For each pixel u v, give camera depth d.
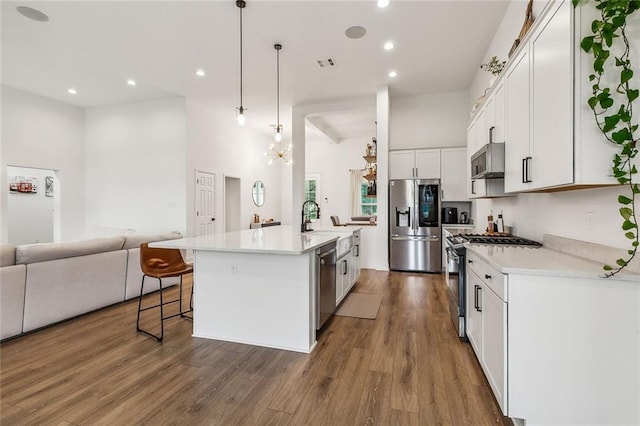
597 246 1.76
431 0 3.11
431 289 4.33
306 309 2.51
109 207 6.57
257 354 2.47
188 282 4.74
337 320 3.19
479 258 2.16
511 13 3.13
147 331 2.92
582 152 1.47
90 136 6.72
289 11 3.27
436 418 1.71
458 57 4.31
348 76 4.95
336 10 3.26
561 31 1.56
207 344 2.65
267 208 9.35
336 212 9.45
